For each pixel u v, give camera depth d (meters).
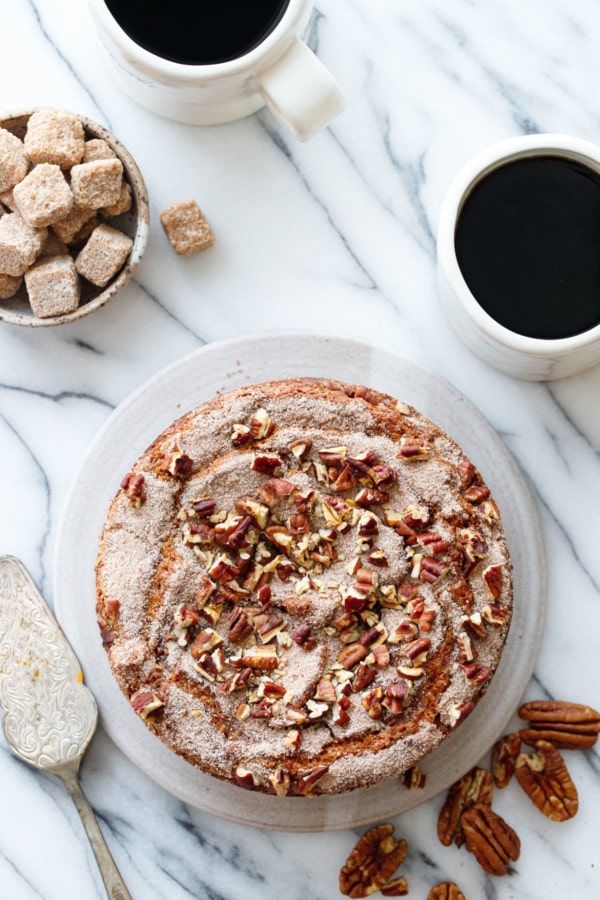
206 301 0.81
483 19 0.81
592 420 0.81
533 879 0.81
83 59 0.81
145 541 0.74
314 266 0.81
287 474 0.74
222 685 0.73
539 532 0.81
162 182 0.81
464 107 0.81
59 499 0.82
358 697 0.73
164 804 0.81
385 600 0.74
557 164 0.76
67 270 0.77
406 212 0.81
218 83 0.73
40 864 0.81
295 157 0.81
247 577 0.74
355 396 0.75
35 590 0.80
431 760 0.80
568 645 0.82
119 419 0.81
